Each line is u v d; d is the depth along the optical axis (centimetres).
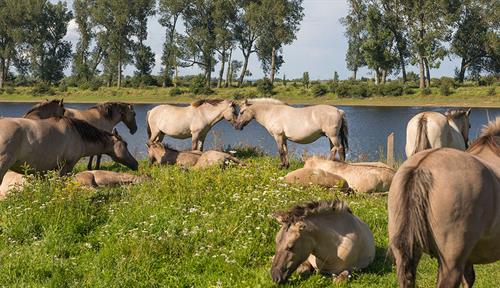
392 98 6762
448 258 520
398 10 7425
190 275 736
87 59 9556
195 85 7488
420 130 1390
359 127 3938
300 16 8181
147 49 8631
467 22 7719
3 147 1066
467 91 6731
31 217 888
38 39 8856
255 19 8012
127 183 1243
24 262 752
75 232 879
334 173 1252
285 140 1683
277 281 698
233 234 845
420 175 521
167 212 910
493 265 808
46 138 1153
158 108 1978
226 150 1923
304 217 714
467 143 1595
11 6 8606
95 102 7006
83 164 1684
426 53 7188
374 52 7512
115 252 789
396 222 524
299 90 7425
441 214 511
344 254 740
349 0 7744
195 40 8119
